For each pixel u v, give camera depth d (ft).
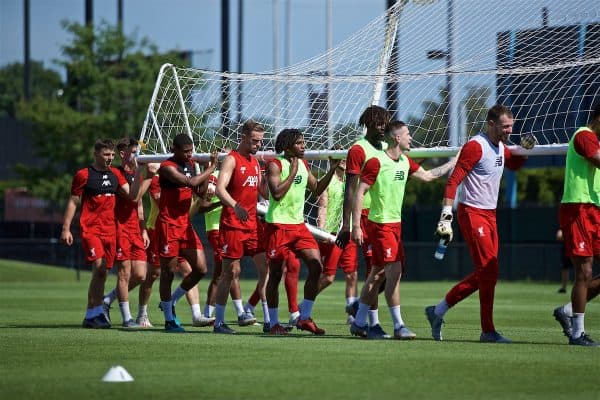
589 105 94.17
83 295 154.10
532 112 97.45
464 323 97.96
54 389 50.65
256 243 87.86
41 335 79.51
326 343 72.28
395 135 74.43
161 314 111.24
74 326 90.84
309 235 81.66
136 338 76.69
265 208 101.91
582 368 57.72
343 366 58.70
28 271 229.66
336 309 122.62
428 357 62.95
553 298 150.61
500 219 238.27
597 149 70.23
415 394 48.98
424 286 199.00
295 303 86.89
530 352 65.82
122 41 305.32
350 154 74.79
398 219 75.61
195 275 88.02
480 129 101.91
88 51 303.27
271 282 81.71
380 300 141.79
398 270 75.36
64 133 303.48
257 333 83.41
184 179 84.17
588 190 71.36
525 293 167.02
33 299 142.00
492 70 97.96
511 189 247.91
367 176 74.28
